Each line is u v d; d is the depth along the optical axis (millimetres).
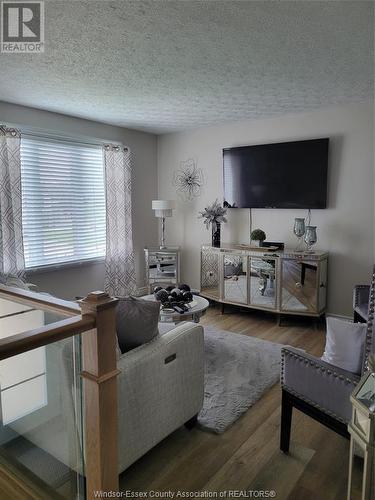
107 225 4793
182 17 2084
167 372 1989
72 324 1222
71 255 4582
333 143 4090
